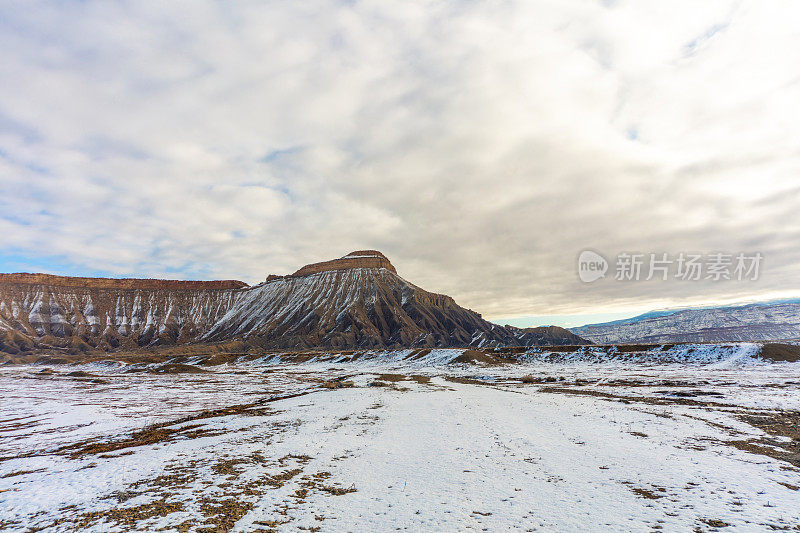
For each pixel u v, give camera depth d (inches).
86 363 6466.5
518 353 4771.2
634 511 525.7
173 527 478.6
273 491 613.6
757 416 1214.3
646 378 2549.2
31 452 1010.7
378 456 823.7
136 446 995.9
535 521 497.7
